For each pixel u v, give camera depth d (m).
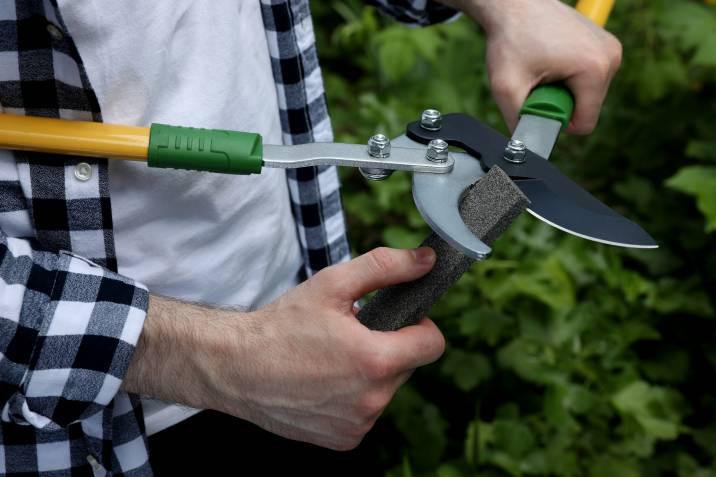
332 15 3.01
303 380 0.92
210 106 1.03
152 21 0.94
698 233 2.27
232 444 1.29
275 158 0.94
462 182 0.96
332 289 0.92
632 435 1.99
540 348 1.98
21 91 0.92
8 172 0.93
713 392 2.23
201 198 1.04
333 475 1.42
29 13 0.88
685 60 2.53
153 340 0.94
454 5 1.35
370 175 0.97
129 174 0.98
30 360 0.89
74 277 0.91
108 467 1.05
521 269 2.01
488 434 1.92
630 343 2.08
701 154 2.21
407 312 0.95
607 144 2.49
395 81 2.33
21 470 1.05
